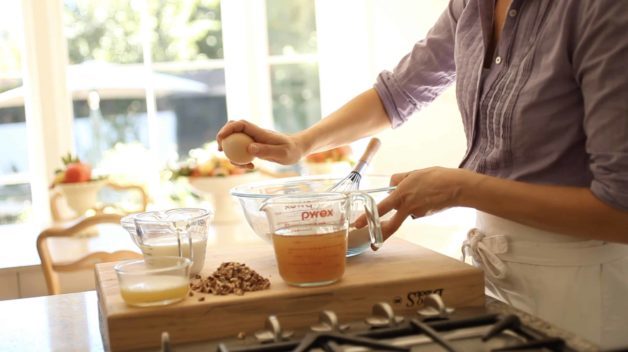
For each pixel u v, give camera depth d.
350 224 1.16
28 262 2.14
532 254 1.18
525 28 1.16
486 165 1.23
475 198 1.09
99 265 1.21
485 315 0.96
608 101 1.01
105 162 2.96
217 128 3.07
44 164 2.89
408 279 1.04
